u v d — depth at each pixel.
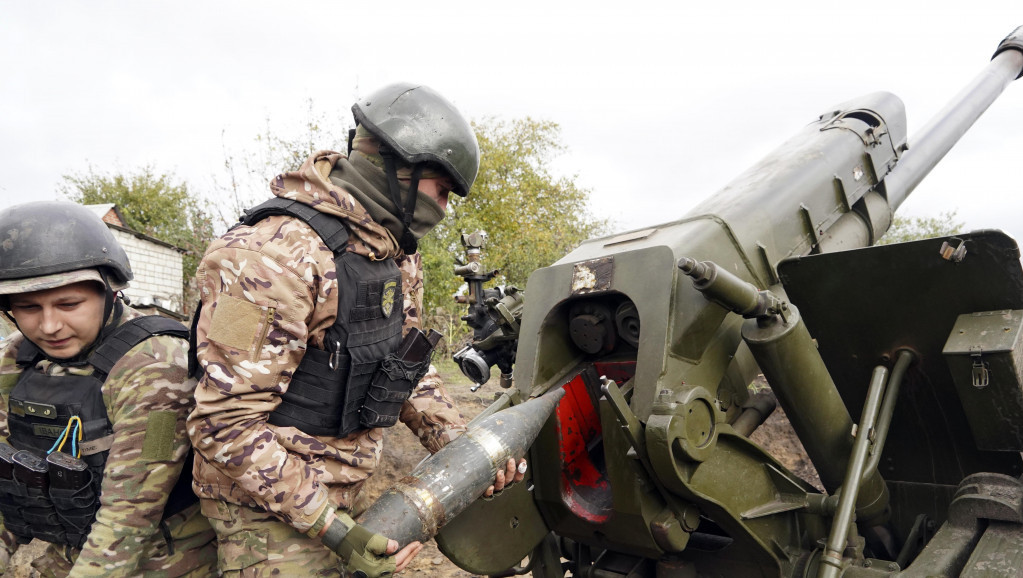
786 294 3.37
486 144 24.11
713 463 2.80
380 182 2.14
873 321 3.22
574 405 3.14
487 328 3.57
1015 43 5.52
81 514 2.24
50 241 2.12
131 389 2.13
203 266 1.96
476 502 2.82
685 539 2.83
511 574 3.26
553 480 2.95
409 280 2.51
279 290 1.88
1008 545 2.71
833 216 3.78
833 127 4.09
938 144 4.73
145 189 33.75
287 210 1.98
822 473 3.17
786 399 2.95
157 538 2.31
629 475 2.72
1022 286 2.75
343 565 2.17
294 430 2.03
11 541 2.51
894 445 3.57
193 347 2.06
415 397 2.62
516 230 22.94
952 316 3.00
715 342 3.00
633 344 3.00
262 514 2.08
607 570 3.29
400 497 2.12
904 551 3.45
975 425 3.00
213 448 1.88
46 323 2.14
